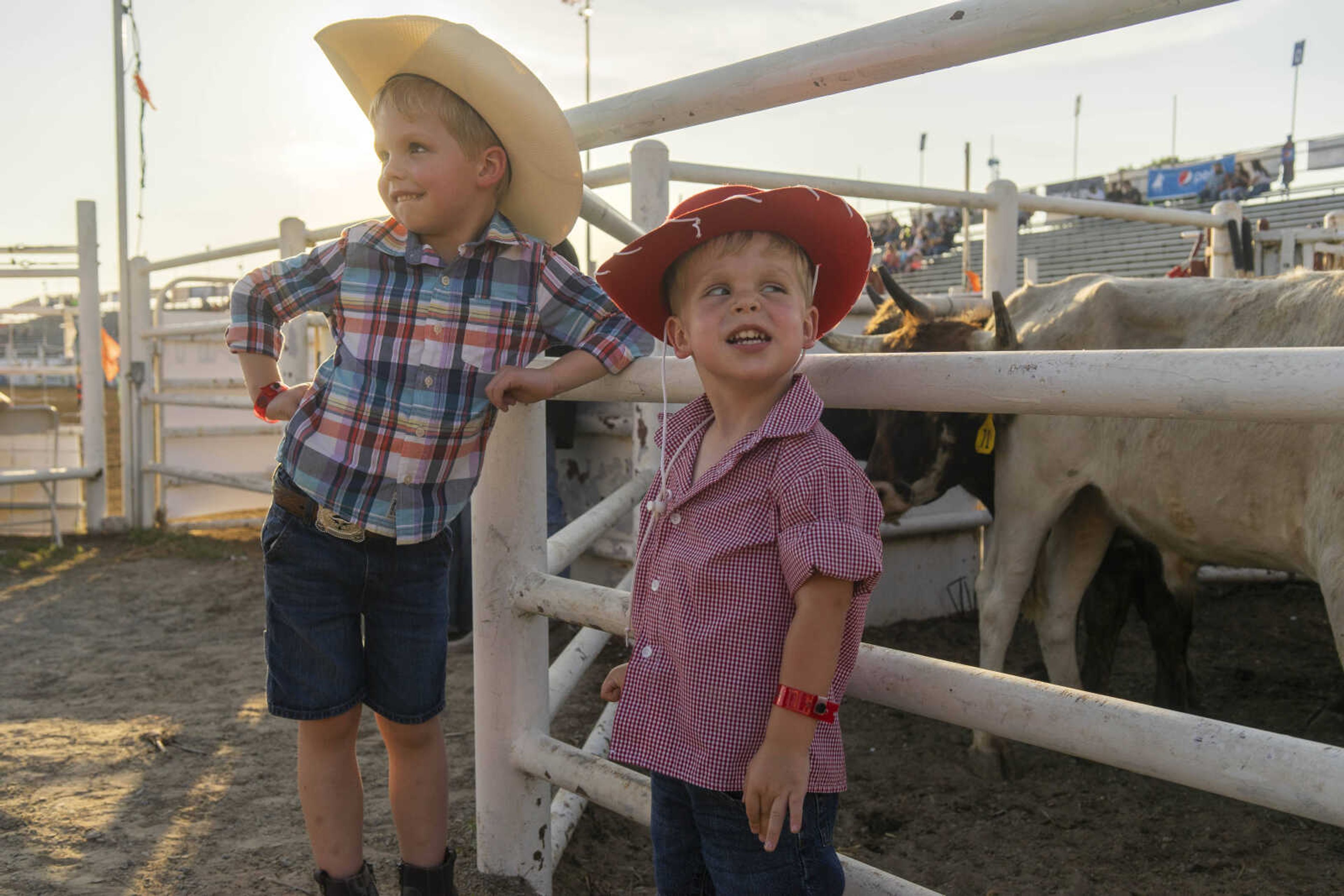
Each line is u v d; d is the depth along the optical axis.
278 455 1.82
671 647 1.33
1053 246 26.31
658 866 1.44
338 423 1.74
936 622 5.27
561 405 4.52
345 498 1.75
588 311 1.82
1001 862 2.68
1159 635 3.74
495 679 2.14
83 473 7.70
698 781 1.27
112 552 7.14
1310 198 22.81
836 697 1.25
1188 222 6.45
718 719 1.26
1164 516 2.97
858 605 1.24
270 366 1.84
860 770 3.33
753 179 4.31
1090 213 5.74
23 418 7.84
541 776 2.08
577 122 1.95
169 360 8.94
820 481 1.22
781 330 1.30
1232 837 2.78
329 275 1.79
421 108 1.68
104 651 4.60
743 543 1.27
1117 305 3.08
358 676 1.87
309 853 2.44
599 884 2.49
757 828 1.19
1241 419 1.11
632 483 3.51
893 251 28.05
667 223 1.30
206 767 3.06
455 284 1.76
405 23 1.66
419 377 1.74
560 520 4.55
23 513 8.07
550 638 4.65
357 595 1.83
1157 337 3.02
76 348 9.01
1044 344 3.19
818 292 1.48
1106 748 1.22
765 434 1.28
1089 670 3.83
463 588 4.50
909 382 1.36
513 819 2.18
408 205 1.70
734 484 1.31
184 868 2.34
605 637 2.79
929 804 3.07
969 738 3.59
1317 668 4.36
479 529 2.12
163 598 5.70
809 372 1.47
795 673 1.18
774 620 1.26
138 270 7.83
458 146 1.70
